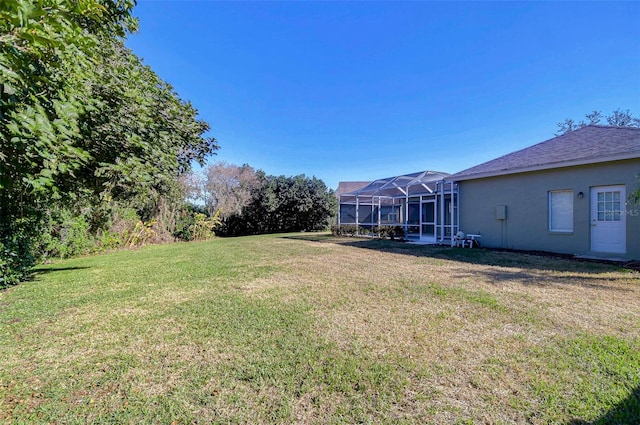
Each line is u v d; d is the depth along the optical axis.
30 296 5.31
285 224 27.81
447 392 2.33
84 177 5.15
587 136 10.53
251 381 2.52
